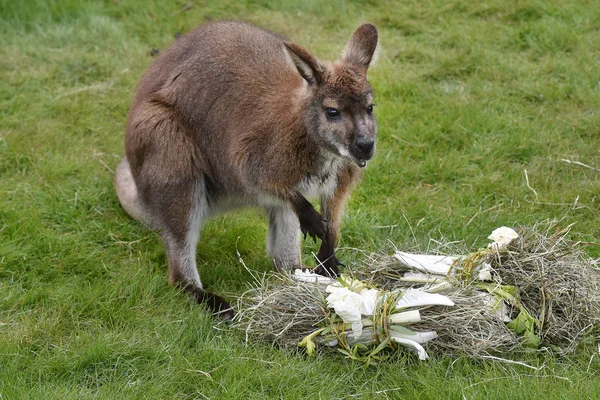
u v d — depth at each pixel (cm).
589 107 872
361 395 493
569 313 533
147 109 636
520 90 909
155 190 627
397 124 854
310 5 1119
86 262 655
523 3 1075
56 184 768
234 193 643
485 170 786
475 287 541
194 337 555
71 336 555
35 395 487
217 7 1115
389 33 1057
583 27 1027
